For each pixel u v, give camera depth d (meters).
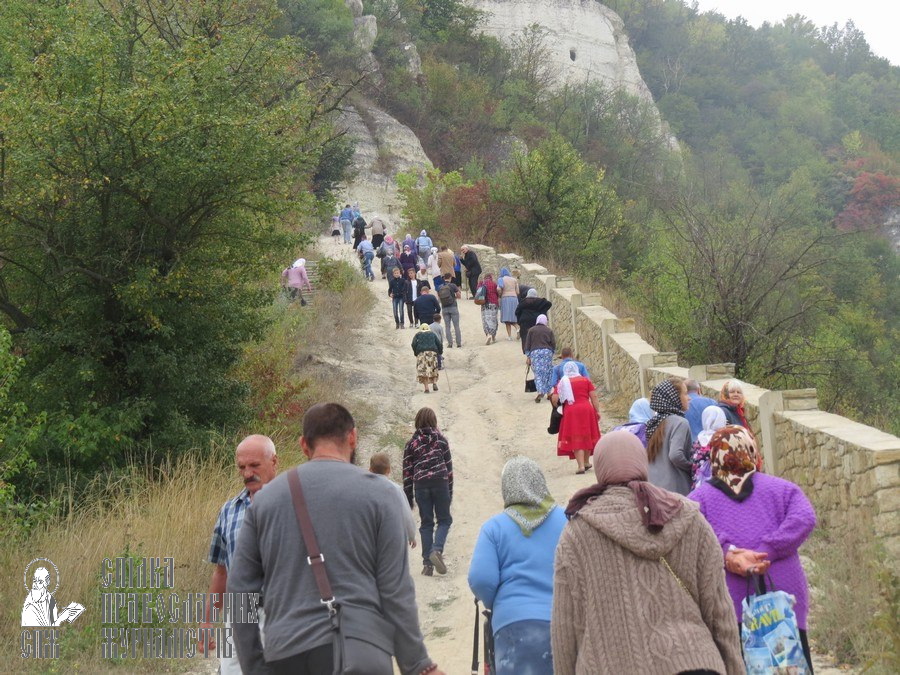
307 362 18.95
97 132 11.66
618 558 3.15
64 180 11.65
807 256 21.80
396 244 33.00
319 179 45.19
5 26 13.53
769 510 4.44
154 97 11.78
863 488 7.60
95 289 13.01
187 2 17.22
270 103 16.39
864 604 6.11
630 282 26.53
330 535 3.35
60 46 11.88
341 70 58.09
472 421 16.11
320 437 3.66
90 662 6.94
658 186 33.06
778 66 154.38
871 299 43.53
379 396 17.48
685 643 3.02
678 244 20.89
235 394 14.55
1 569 7.94
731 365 12.53
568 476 12.32
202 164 12.16
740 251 19.70
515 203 35.56
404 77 64.25
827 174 102.06
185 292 13.28
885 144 138.12
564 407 12.45
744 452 4.54
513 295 22.19
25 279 13.17
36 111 11.45
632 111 83.31
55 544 8.79
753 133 122.75
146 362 13.14
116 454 12.64
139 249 12.98
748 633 4.07
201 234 13.63
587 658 3.10
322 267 18.30
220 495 10.65
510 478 4.73
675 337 20.22
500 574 4.56
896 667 4.87
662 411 6.94
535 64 80.25
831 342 21.03
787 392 9.80
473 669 4.92
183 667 7.06
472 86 68.75
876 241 62.78
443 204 37.59
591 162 72.00
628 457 3.40
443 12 78.94
